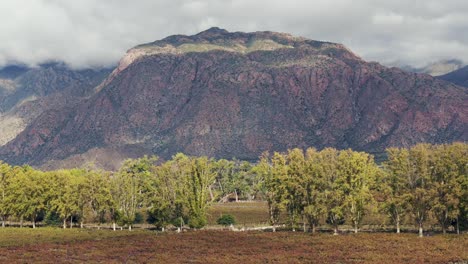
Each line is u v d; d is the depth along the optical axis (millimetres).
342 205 94938
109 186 121750
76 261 63031
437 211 92562
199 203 114312
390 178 99312
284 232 100625
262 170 112750
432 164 96125
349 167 99188
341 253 68688
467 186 91250
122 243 82438
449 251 69562
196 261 62531
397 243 78812
